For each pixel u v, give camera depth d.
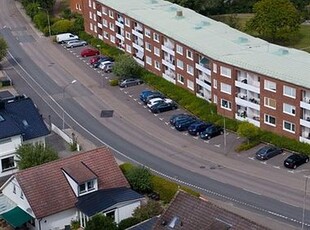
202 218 70.25
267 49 117.06
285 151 103.31
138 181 91.25
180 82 127.69
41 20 169.38
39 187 84.50
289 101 104.81
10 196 87.62
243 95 112.06
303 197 90.75
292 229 83.50
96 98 127.69
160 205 86.50
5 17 182.75
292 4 168.38
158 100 121.12
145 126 115.31
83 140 110.88
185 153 105.31
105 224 77.19
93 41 156.62
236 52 116.19
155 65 135.12
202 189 94.00
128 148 107.88
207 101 120.19
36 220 83.19
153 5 146.75
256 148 104.94
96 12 156.25
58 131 112.19
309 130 103.88
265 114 108.88
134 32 140.38
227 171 98.94
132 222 81.75
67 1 191.50
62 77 138.88
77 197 85.38
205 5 180.62
